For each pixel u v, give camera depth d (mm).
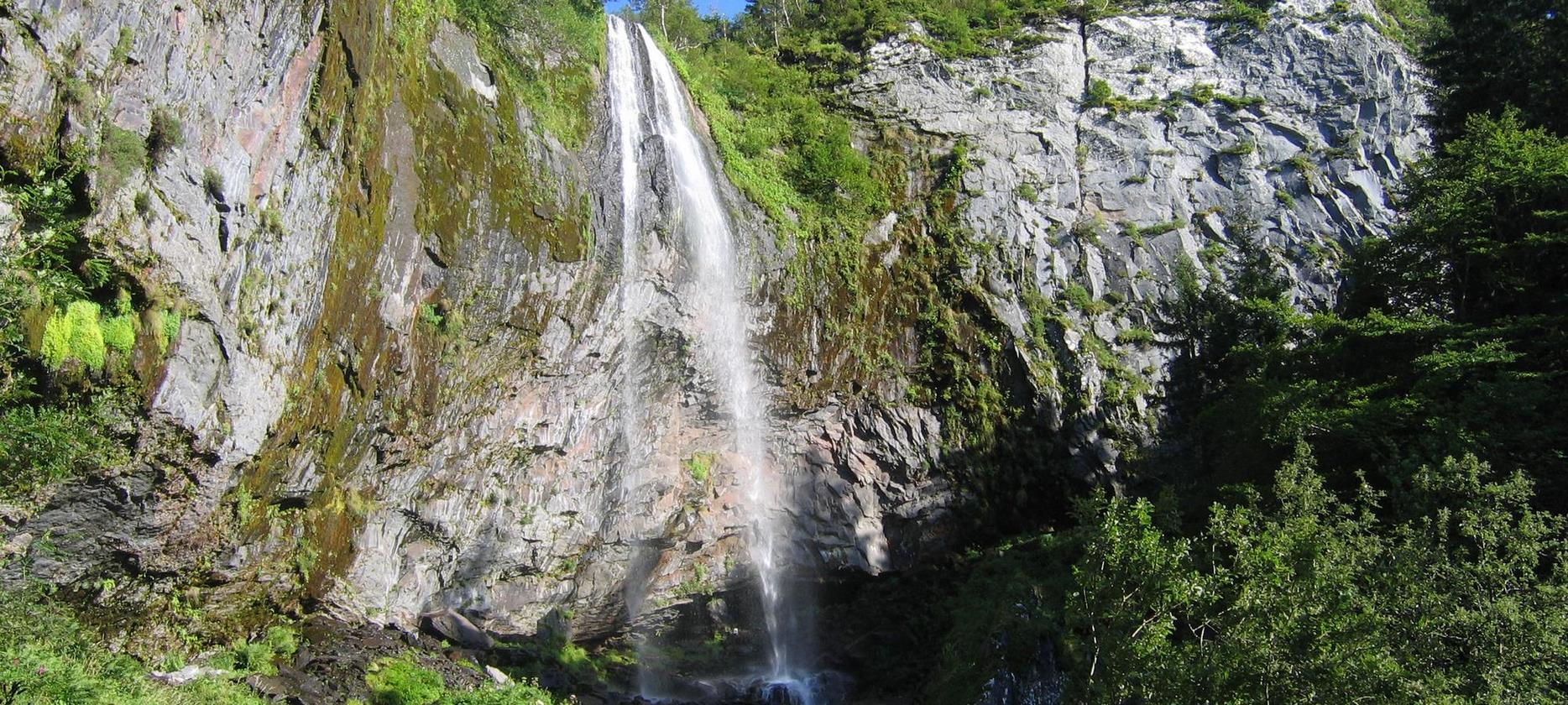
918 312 28234
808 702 23891
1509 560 12469
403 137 16859
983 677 18906
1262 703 11250
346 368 15945
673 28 37812
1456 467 12930
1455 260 19797
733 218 25547
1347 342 19969
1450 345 16953
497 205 18656
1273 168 33719
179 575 14633
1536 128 20391
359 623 17766
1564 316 16484
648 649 24250
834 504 26547
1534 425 15242
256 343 14062
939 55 33875
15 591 12438
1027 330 28938
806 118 30188
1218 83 35156
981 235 29922
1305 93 34781
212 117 13219
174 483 13578
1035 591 19688
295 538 16062
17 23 10961
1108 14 36344
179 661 14531
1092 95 34344
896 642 25797
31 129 11117
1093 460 27891
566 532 21484
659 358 22953
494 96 19594
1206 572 14492
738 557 25547
